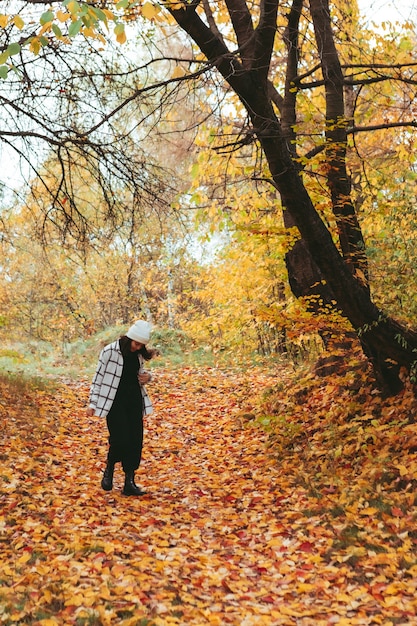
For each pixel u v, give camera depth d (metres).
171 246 22.73
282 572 5.10
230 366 17.92
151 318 28.44
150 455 9.49
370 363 9.12
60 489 7.38
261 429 10.19
